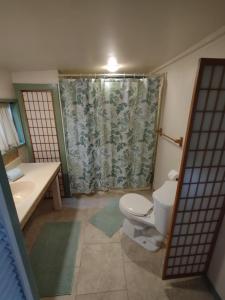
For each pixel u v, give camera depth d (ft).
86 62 6.41
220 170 4.13
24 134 8.16
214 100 3.51
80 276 5.25
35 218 7.88
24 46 4.52
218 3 2.78
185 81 5.87
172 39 4.42
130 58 6.01
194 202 4.33
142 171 9.86
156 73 8.45
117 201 9.12
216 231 4.65
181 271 5.15
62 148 8.66
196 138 3.73
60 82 7.73
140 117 8.64
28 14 2.99
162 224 5.23
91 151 9.07
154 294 4.76
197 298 4.69
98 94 8.15
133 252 6.07
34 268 5.52
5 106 7.08
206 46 4.58
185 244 4.78
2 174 2.23
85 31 3.73
